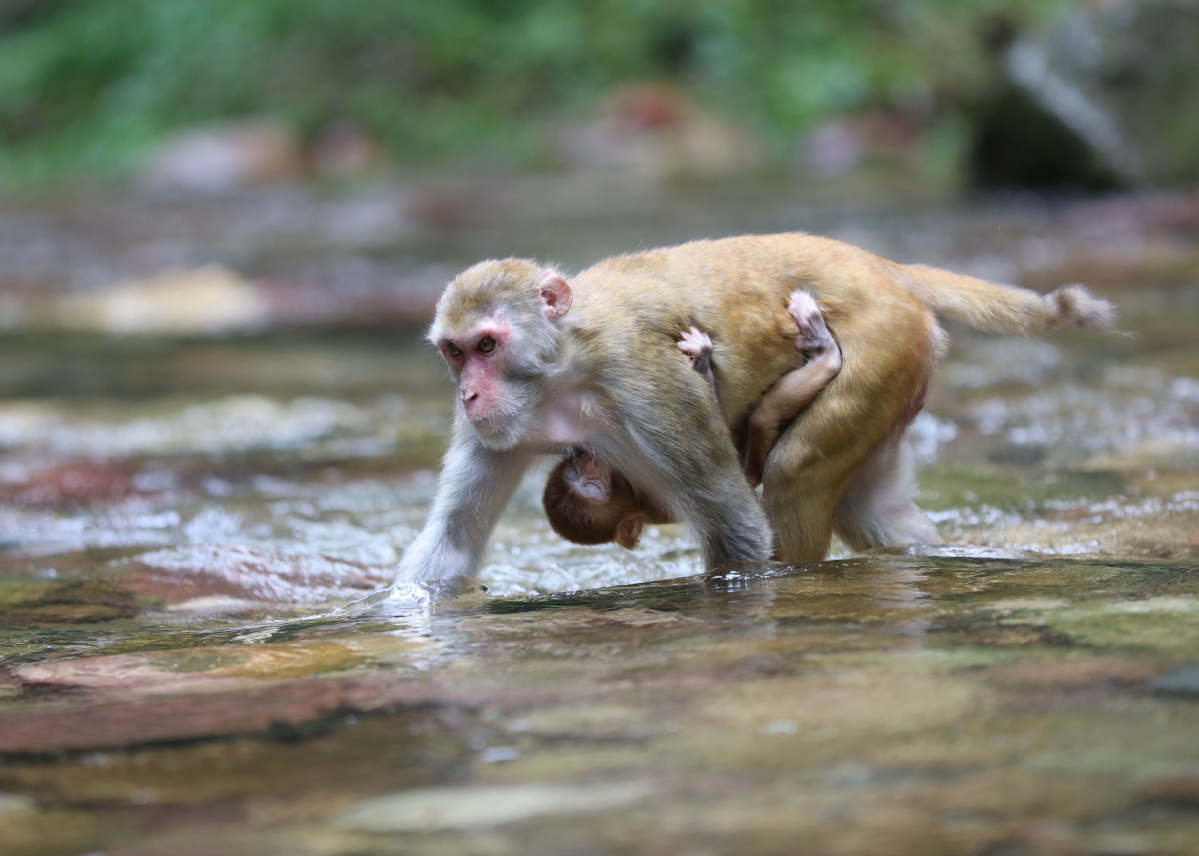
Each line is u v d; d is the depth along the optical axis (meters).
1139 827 3.13
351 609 6.78
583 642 5.28
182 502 10.12
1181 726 3.76
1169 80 24.67
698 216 26.23
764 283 7.34
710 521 7.02
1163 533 7.34
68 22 42.69
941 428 11.14
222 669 5.34
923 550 7.25
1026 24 30.31
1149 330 14.74
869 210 25.80
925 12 38.44
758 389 7.35
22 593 7.69
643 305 7.12
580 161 34.75
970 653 4.64
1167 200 23.64
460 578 7.34
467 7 39.78
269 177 35.72
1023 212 24.31
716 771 3.61
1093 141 24.75
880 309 7.23
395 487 10.32
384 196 32.00
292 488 10.44
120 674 5.38
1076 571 6.17
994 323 7.76
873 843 3.11
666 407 6.95
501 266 7.23
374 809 3.52
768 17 38.78
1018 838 3.10
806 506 7.23
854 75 36.59
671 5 38.88
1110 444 10.07
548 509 7.57
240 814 3.55
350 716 4.41
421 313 19.62
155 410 13.80
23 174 37.12
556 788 3.57
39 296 22.28
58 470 11.39
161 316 20.34
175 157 36.22
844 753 3.68
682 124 35.78
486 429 7.05
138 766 4.02
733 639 5.11
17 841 3.46
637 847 3.16
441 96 37.72
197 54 39.44
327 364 16.14
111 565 8.23
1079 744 3.65
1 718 4.71
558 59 38.00
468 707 4.39
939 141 33.56
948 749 3.67
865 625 5.21
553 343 7.02
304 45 39.00
